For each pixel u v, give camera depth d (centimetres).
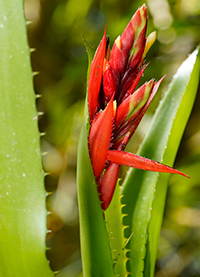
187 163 133
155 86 54
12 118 51
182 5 130
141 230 62
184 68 65
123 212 63
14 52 51
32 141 51
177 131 64
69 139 144
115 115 53
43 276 53
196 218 134
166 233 139
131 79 54
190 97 64
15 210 52
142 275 61
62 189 146
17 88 51
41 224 52
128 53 53
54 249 143
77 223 146
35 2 148
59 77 154
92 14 146
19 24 51
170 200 134
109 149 54
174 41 133
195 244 138
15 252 53
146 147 64
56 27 149
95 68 53
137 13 53
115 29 131
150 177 63
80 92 146
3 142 52
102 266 54
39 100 152
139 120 54
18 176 52
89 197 52
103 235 53
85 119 52
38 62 152
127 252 61
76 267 137
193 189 135
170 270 139
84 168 52
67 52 152
